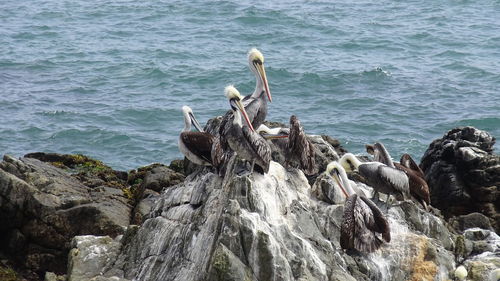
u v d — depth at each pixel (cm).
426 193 1881
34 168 2133
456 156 2230
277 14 6488
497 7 6862
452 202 2202
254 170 1734
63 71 4888
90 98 4344
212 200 1678
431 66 5056
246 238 1552
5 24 6216
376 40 5794
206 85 4709
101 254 1747
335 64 5056
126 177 2369
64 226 1938
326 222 1748
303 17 6419
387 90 4516
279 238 1620
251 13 6500
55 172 2175
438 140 2327
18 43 5616
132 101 4306
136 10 6700
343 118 4028
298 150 1816
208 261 1580
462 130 2336
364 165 1855
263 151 1692
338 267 1647
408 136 3794
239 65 5097
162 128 3916
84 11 6694
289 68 4912
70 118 3966
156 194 2116
